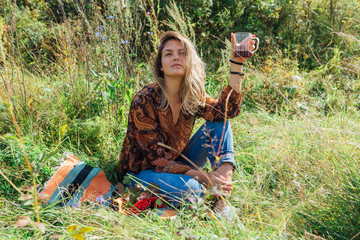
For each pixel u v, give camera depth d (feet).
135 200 7.50
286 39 18.71
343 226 6.24
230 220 6.47
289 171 8.34
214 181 7.64
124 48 12.10
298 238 6.02
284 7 19.38
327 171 7.57
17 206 7.18
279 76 14.01
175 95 8.13
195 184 7.55
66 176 8.36
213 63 16.01
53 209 6.89
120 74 11.37
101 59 11.76
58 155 9.12
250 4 18.86
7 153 8.61
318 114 11.45
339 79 14.64
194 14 17.12
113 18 11.73
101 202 7.09
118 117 10.93
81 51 12.39
